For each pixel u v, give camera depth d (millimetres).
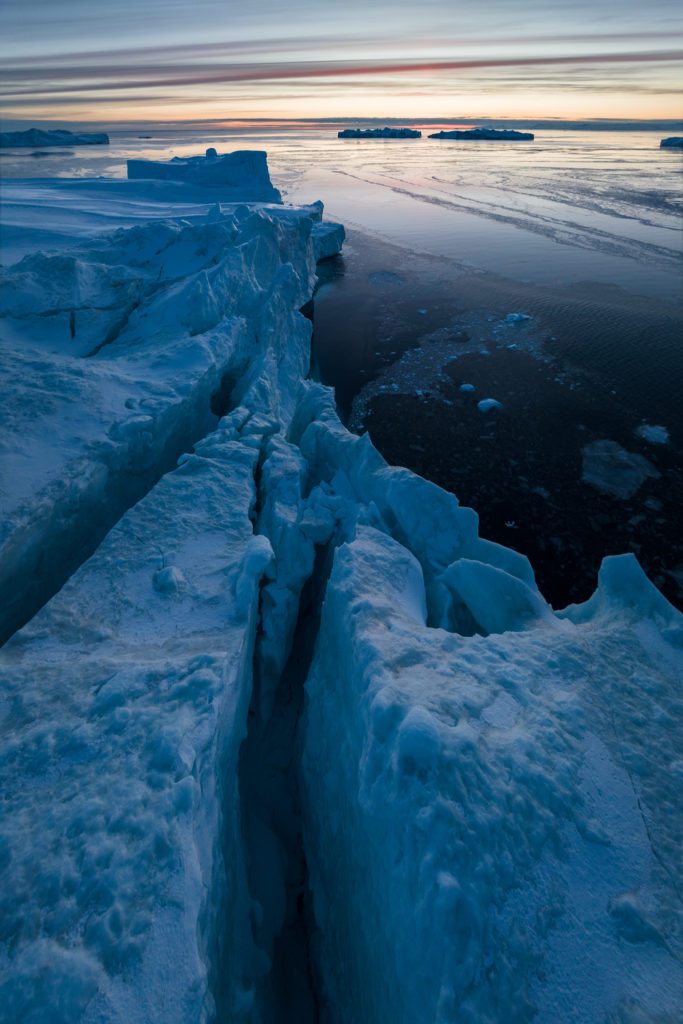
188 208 32688
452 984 2715
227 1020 3350
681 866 3322
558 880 3146
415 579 6234
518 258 32375
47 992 2576
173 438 10414
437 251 34344
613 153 84625
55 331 14297
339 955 4031
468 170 67375
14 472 7672
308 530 7680
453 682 4281
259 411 11391
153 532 6727
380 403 17516
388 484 7902
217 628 5289
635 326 22672
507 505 12781
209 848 3553
